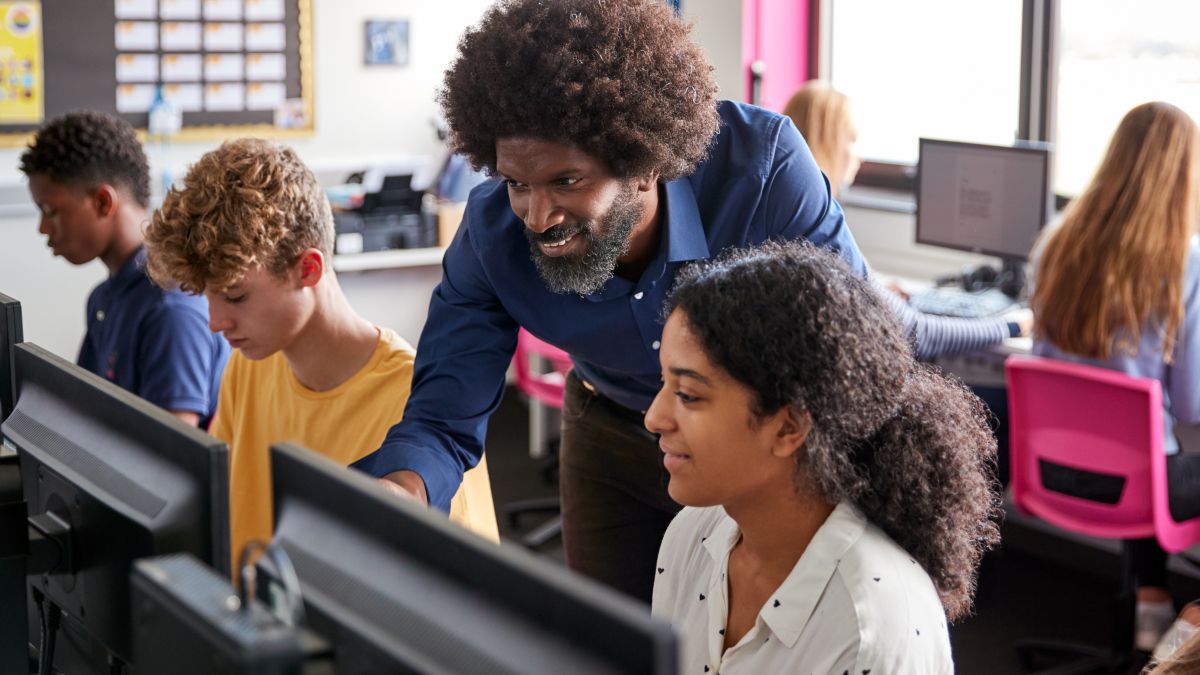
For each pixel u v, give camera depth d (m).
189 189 1.76
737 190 1.80
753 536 1.36
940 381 1.40
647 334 1.88
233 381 2.05
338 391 1.91
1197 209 3.19
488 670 0.84
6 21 5.02
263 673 0.84
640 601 2.25
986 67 4.70
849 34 5.25
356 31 5.70
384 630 0.92
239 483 2.02
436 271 5.35
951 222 4.32
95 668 1.32
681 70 1.60
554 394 4.36
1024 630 3.69
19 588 1.39
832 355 1.25
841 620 1.29
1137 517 3.21
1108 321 3.23
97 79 5.24
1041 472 3.36
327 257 1.86
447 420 1.84
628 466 2.16
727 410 1.27
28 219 5.11
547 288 1.84
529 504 4.45
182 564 0.99
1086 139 4.43
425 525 0.92
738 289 1.27
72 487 1.27
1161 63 4.14
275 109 5.59
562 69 1.52
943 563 1.37
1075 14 4.39
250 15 5.47
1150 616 3.46
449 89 1.67
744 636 1.39
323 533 1.02
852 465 1.31
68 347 5.26
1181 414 3.29
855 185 5.21
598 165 1.58
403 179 5.07
